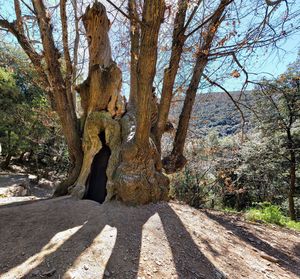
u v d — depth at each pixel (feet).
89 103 16.99
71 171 16.96
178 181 28.04
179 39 14.26
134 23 14.40
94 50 17.94
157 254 8.12
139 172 12.83
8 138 49.39
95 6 17.37
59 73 15.89
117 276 6.64
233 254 9.84
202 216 14.07
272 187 48.65
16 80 50.72
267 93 17.75
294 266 10.71
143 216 11.05
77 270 6.51
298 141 36.37
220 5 13.73
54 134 50.11
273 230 15.61
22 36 16.65
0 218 10.43
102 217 10.40
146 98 10.82
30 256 7.24
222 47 14.01
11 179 35.86
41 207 11.89
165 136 27.61
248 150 38.91
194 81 17.61
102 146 15.98
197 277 7.40
